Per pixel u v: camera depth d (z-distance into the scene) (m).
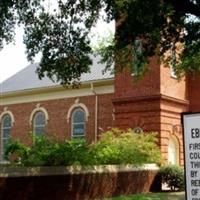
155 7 14.73
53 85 34.25
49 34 17.12
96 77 31.91
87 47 17.36
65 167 17.22
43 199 16.06
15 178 15.11
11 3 15.53
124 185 20.55
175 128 26.28
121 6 15.55
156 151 23.45
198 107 27.69
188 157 4.52
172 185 23.09
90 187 18.30
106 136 23.25
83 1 16.95
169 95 26.02
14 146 18.17
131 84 26.36
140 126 25.69
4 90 38.66
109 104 31.03
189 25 16.33
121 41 16.34
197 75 27.81
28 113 36.44
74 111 33.25
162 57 21.31
